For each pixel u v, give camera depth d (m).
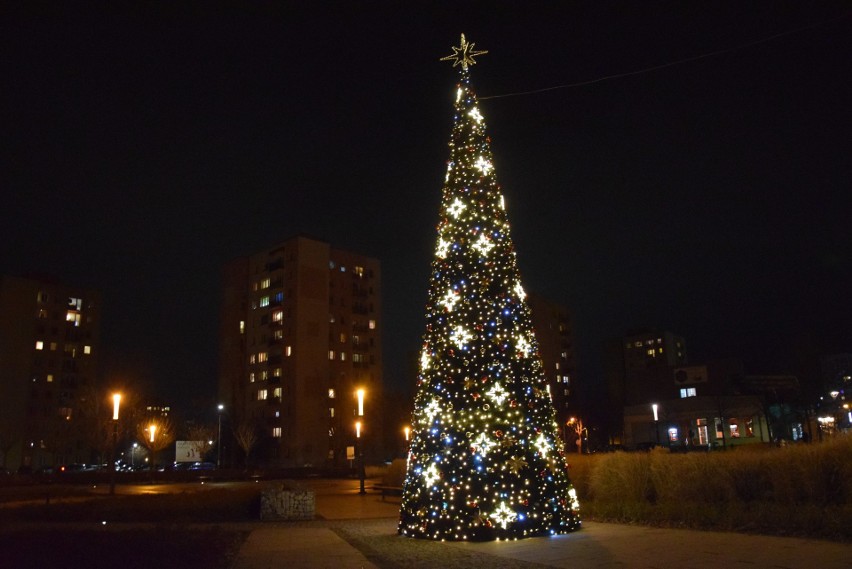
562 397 115.62
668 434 66.62
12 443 92.44
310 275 87.38
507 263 15.09
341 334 93.25
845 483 13.41
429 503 13.79
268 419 85.38
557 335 119.50
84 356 110.31
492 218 15.31
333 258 95.25
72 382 107.69
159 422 70.81
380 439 89.50
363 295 97.56
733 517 13.52
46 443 94.44
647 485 17.64
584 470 20.09
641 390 83.25
